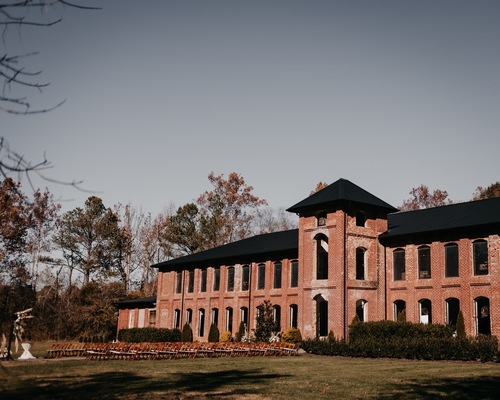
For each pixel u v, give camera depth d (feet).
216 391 52.21
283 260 134.31
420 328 97.96
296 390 53.47
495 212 105.81
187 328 152.25
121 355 89.71
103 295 195.93
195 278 159.53
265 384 57.82
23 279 164.35
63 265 225.35
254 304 139.95
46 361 82.99
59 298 205.16
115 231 231.50
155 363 82.38
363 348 98.27
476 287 102.12
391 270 119.34
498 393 52.19
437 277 109.09
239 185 252.21
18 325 85.40
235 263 148.25
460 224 106.22
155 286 236.84
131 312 180.86
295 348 107.65
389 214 138.51
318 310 122.01
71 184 16.21
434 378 63.82
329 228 118.21
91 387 53.57
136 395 48.65
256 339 124.36
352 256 116.06
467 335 101.14
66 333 191.21
